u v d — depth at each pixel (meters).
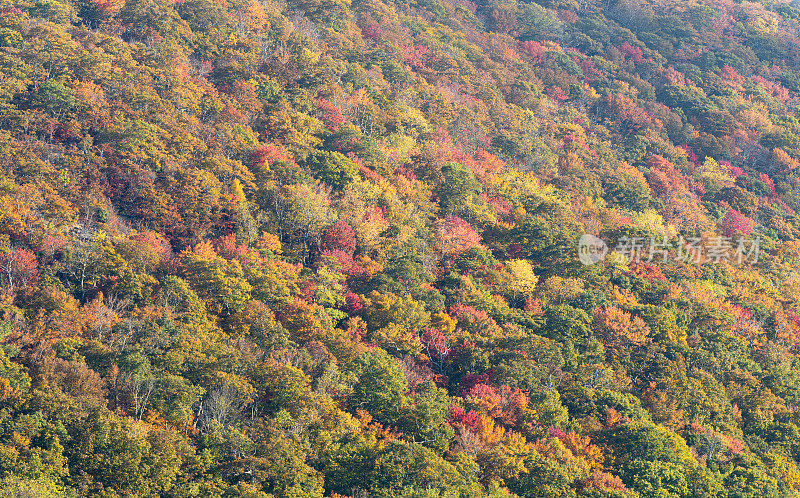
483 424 123.94
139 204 167.25
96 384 115.81
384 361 133.50
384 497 104.38
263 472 105.62
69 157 167.50
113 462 102.75
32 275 137.12
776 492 124.12
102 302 135.75
